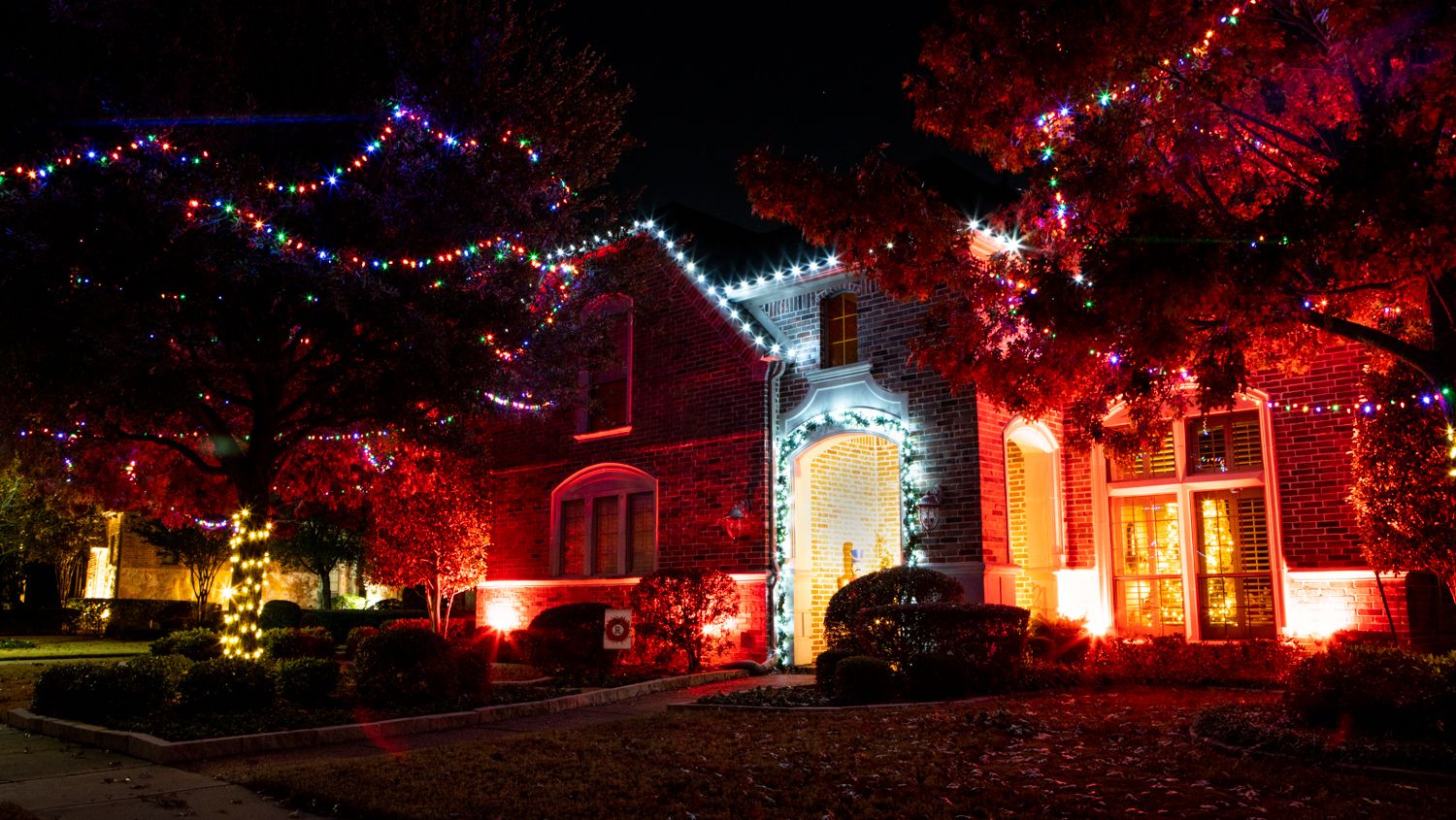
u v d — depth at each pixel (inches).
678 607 618.2
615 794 268.8
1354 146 297.6
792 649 649.0
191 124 453.1
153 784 296.2
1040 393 407.8
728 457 693.9
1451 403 311.7
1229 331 335.6
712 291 719.1
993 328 407.5
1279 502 544.7
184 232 433.4
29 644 933.8
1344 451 526.6
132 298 434.3
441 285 493.0
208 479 650.2
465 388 501.0
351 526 1151.6
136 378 438.6
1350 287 331.0
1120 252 307.9
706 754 324.2
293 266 453.7
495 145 531.8
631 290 620.7
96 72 455.5
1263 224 306.8
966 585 577.6
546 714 448.1
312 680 437.7
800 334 684.7
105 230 426.0
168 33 465.4
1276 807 240.5
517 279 520.7
